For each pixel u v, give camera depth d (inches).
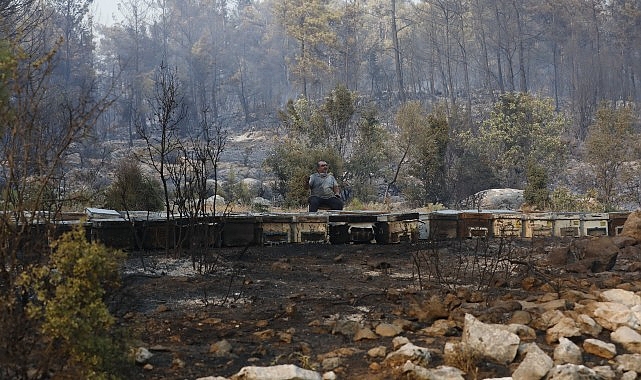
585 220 508.1
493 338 204.2
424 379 181.3
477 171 1547.7
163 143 422.9
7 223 183.0
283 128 3026.6
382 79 3954.2
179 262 369.1
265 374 173.0
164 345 217.0
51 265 172.9
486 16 3553.2
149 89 3211.1
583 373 177.5
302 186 953.5
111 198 614.2
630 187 1364.4
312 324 243.3
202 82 3934.5
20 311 173.6
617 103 3282.5
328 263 390.6
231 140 2802.7
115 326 217.2
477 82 4082.2
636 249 415.5
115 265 174.6
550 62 3961.6
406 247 461.4
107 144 2518.5
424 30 3927.2
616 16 3467.0
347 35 3676.2
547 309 253.3
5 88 193.5
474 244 465.4
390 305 274.1
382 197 1544.0
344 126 1311.5
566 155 1798.7
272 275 341.7
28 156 190.1
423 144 1314.0
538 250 436.5
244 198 1198.3
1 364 165.8
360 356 207.6
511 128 1648.6
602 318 239.1
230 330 234.8
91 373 162.2
